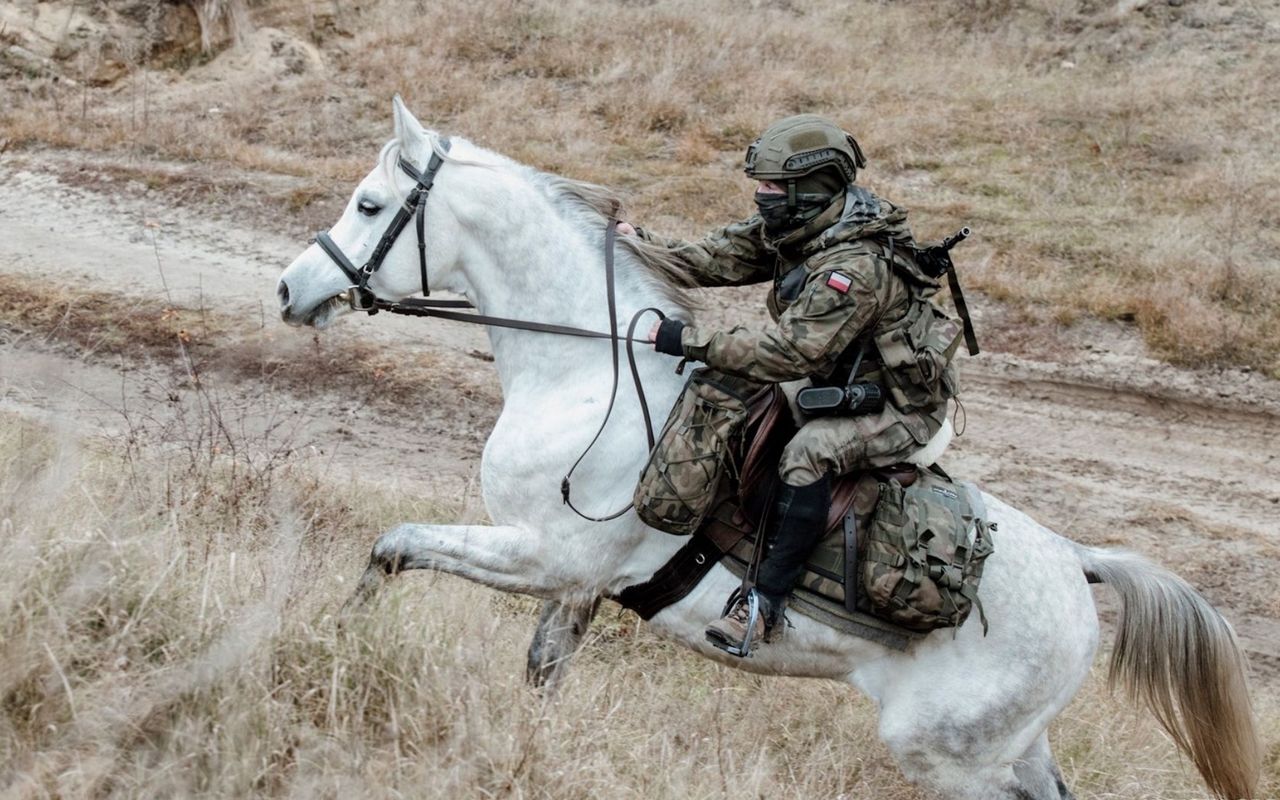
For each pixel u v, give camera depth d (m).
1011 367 12.73
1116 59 19.91
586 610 5.79
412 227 5.41
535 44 19.58
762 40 19.78
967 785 5.35
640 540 5.40
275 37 19.47
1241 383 12.52
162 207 14.89
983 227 14.82
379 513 8.16
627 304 5.43
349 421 11.06
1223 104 18.19
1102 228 14.91
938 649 5.27
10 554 4.87
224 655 4.75
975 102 18.33
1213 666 5.39
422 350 12.41
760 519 5.20
